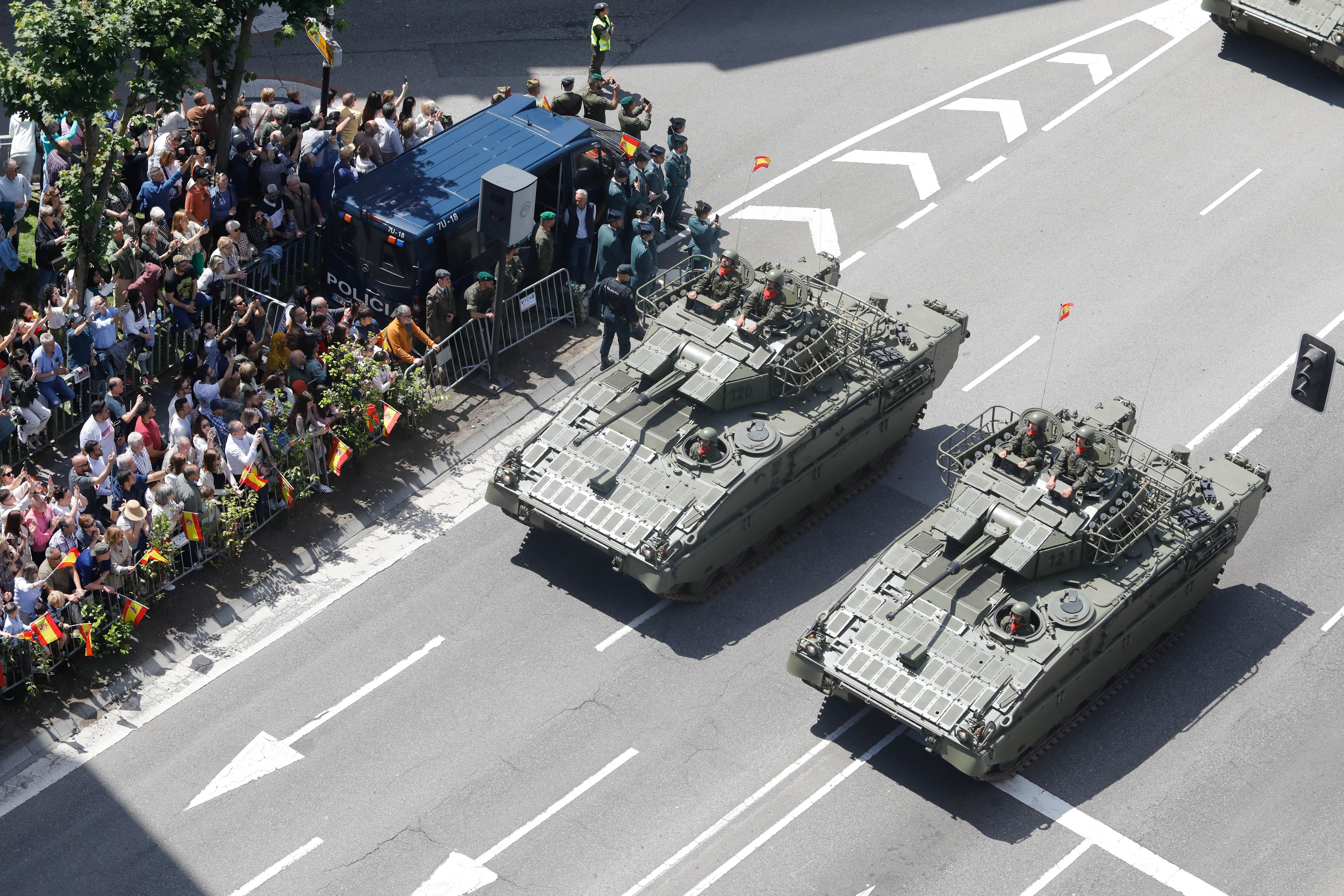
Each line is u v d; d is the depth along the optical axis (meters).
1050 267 32.31
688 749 22.88
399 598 25.22
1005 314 31.12
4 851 21.19
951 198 34.28
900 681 22.08
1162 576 23.42
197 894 20.75
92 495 23.69
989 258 32.56
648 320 28.78
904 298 31.33
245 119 30.33
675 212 33.34
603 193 31.72
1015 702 21.62
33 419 25.83
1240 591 25.67
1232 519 24.42
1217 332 30.66
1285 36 37.25
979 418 26.92
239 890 20.83
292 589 25.31
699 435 24.77
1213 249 32.78
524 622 24.84
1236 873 21.31
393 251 28.36
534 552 26.17
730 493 24.31
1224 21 38.53
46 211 27.27
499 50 38.34
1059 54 39.09
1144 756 23.02
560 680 23.88
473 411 28.86
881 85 37.91
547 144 30.44
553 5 40.31
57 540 23.17
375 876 21.05
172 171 29.64
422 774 22.42
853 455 26.59
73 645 23.70
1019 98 37.47
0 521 23.36
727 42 39.34
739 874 21.16
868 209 33.91
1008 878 21.19
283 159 29.86
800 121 36.62
